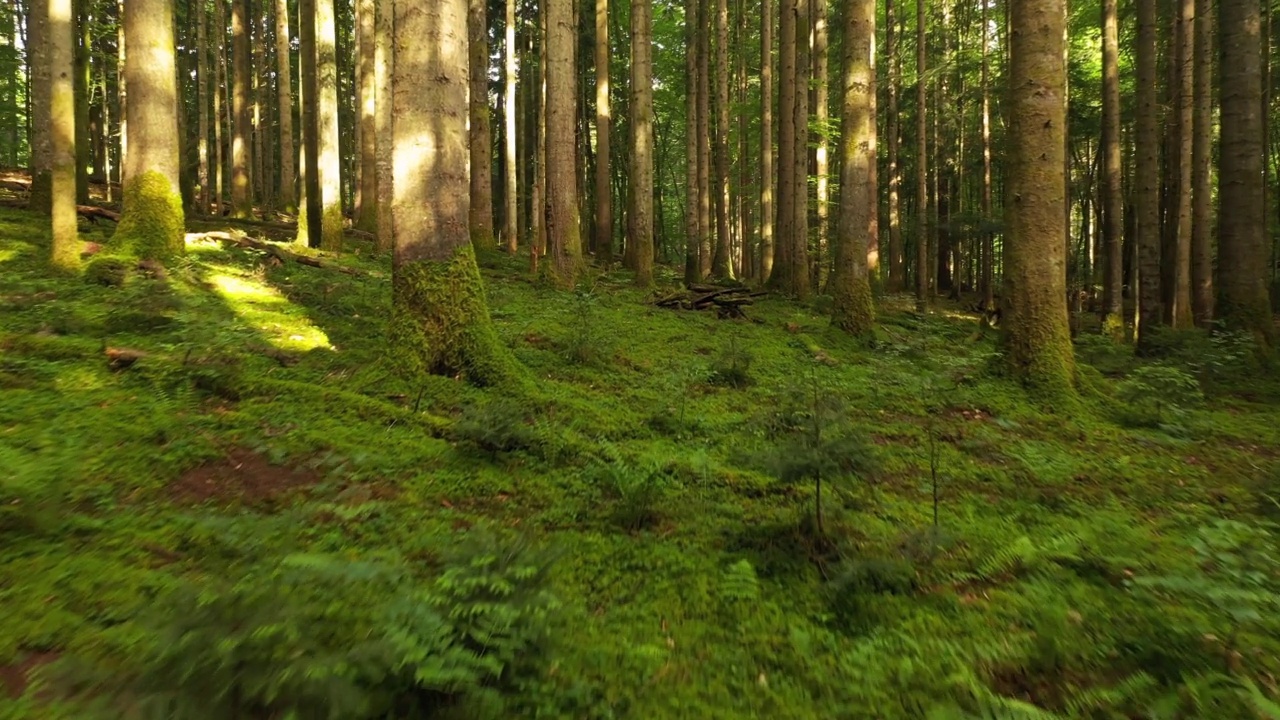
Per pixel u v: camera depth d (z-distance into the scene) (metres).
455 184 7.77
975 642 3.32
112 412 5.29
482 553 3.35
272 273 12.41
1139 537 4.62
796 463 4.46
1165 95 21.50
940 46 26.55
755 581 3.92
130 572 3.24
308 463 5.27
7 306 7.96
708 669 3.10
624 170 39.16
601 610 3.65
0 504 3.58
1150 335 13.56
